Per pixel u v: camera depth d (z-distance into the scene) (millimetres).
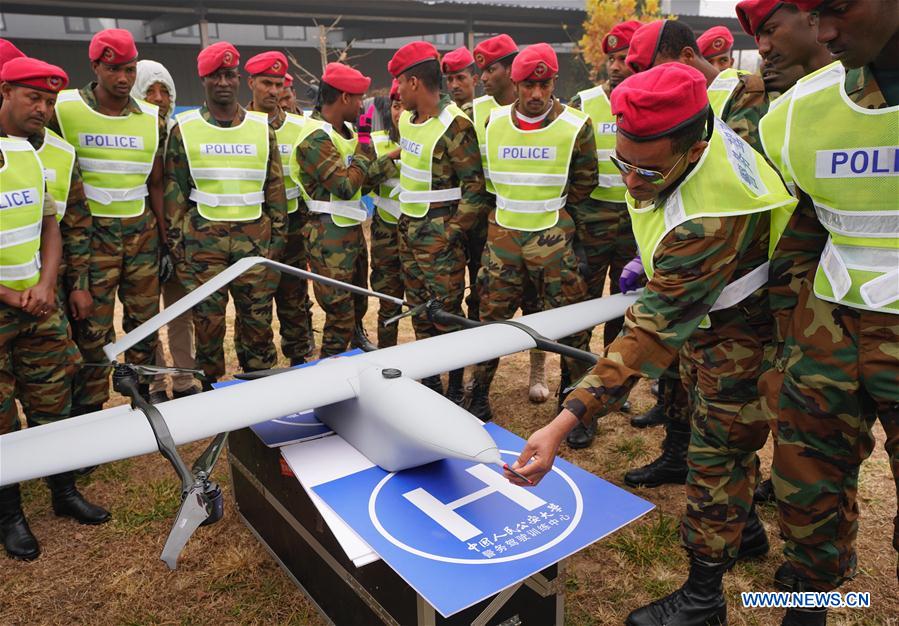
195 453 4094
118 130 3895
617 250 4246
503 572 1761
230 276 3266
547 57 3506
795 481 1959
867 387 1732
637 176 1842
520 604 2023
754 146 2311
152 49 24469
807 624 2162
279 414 2359
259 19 23453
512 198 3795
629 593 2672
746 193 1794
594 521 1989
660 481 3492
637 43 2900
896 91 1529
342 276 4523
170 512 3389
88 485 3689
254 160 4105
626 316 1943
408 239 4285
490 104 4352
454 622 1901
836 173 1652
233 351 5836
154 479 3748
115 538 3191
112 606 2713
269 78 5055
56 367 3188
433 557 1823
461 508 2064
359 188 4316
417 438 2086
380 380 2373
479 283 4070
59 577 2910
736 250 1837
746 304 2088
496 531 1942
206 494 1918
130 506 3469
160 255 4375
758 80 2350
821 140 1667
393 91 4965
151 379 4379
